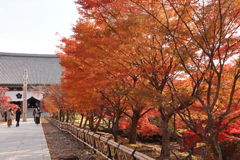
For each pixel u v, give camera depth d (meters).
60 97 24.03
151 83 9.30
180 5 6.65
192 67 7.01
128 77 11.09
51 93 27.23
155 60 8.79
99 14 8.69
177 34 6.93
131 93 7.50
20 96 54.03
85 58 9.84
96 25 9.37
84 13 8.82
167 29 6.80
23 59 65.12
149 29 7.09
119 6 7.79
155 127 14.15
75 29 9.35
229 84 8.12
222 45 6.56
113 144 8.49
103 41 8.55
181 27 7.17
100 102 12.20
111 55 8.74
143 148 13.32
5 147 12.64
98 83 9.48
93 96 11.87
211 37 6.21
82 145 13.49
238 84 7.97
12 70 60.16
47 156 10.20
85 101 11.95
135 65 9.00
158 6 7.35
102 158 10.09
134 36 7.86
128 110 16.12
